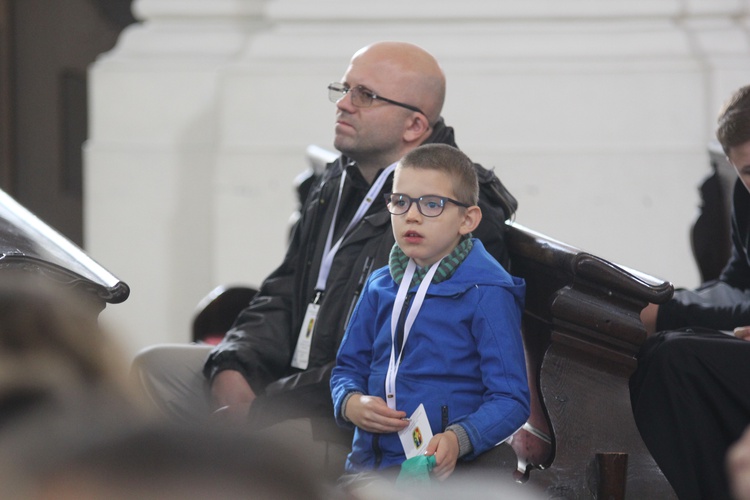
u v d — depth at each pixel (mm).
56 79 26812
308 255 10266
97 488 1580
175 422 1845
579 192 18984
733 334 8797
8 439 1665
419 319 7781
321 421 9078
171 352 10797
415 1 19391
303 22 19781
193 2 20594
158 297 20484
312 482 1656
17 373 1884
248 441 1668
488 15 19266
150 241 20391
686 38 19078
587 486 7926
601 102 18938
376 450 7762
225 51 20328
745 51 18938
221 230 19828
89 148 20469
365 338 8234
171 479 1592
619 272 8000
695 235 11898
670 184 18859
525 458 9102
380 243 9492
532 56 19109
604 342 8109
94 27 27078
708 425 8289
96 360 1990
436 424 7625
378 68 9969
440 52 19203
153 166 20266
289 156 19469
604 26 19266
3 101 26547
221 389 9883
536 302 8875
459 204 7762
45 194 26828
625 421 8070
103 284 7531
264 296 10617
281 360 10195
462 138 19125
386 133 9922
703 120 18812
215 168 19781
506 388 7461
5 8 26391
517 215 19125
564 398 8055
